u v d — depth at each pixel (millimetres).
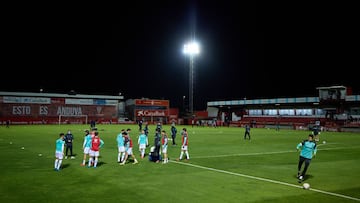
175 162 19406
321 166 18531
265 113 85375
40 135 41469
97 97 94250
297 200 11164
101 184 13242
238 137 41844
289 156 22797
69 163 18594
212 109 100125
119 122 92500
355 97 66000
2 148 26406
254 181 14125
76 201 10727
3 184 13148
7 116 82000
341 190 12648
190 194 11789
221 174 15656
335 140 38875
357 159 21609
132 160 19953
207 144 31672
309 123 70375
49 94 87250
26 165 17844
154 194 11742
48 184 13180
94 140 17219
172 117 105000
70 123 89000
